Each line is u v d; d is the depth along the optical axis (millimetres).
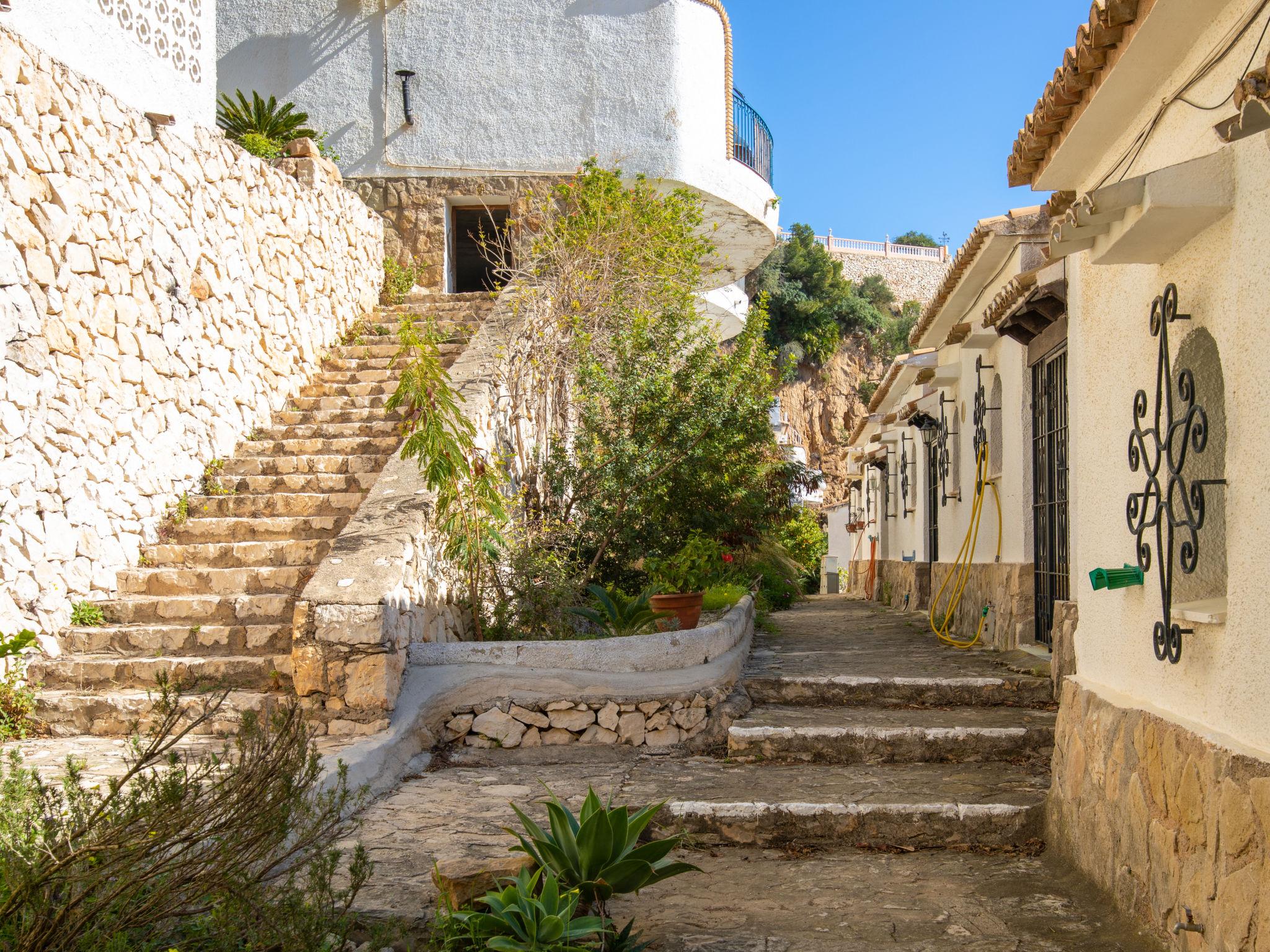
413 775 6238
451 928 3672
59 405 7250
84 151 7680
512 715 6832
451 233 15586
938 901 4438
